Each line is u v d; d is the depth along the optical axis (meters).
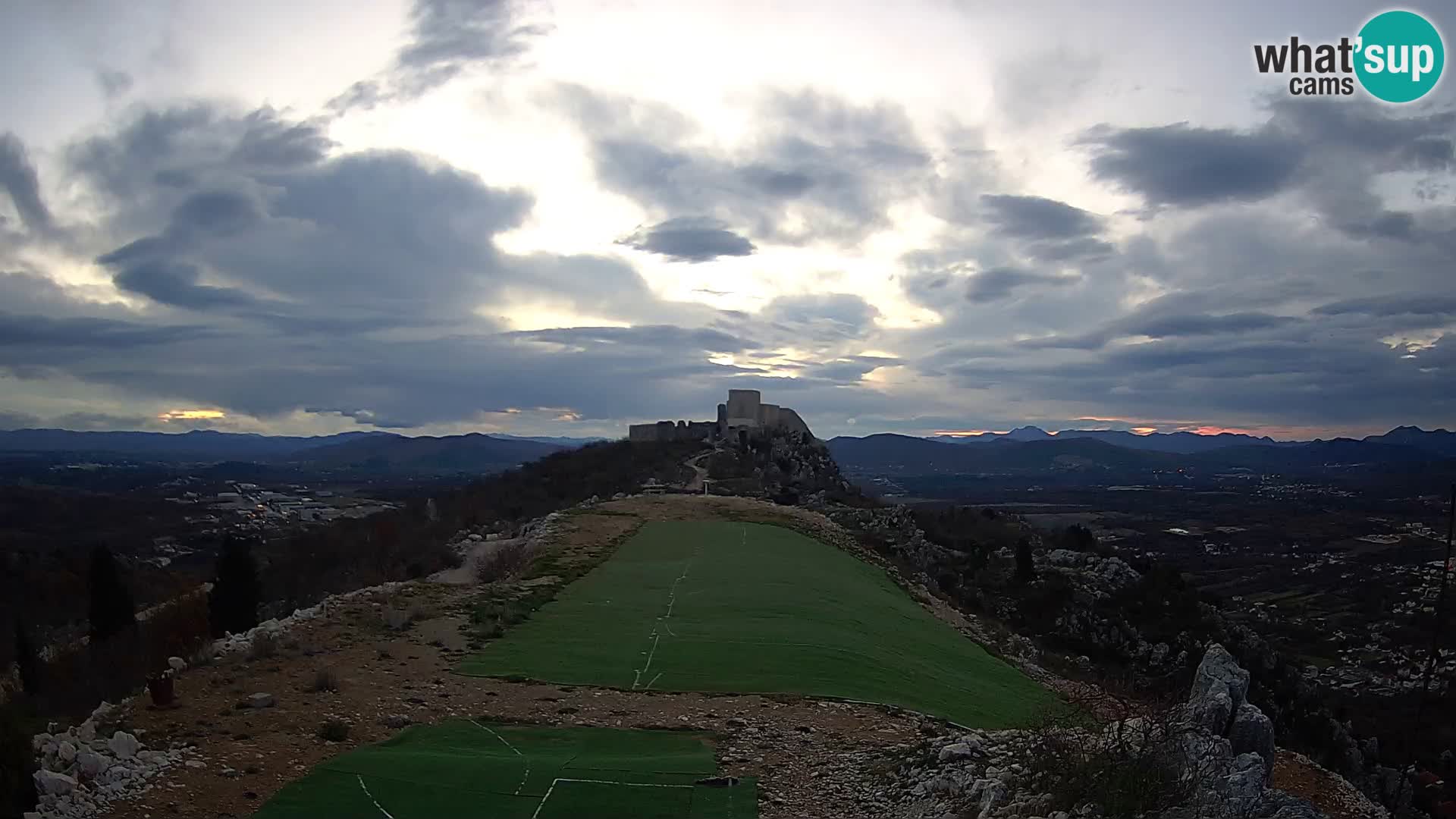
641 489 78.94
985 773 14.60
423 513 78.12
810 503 76.88
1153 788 12.22
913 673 25.89
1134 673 44.19
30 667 30.66
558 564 39.44
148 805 13.01
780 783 15.48
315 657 22.25
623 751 16.91
